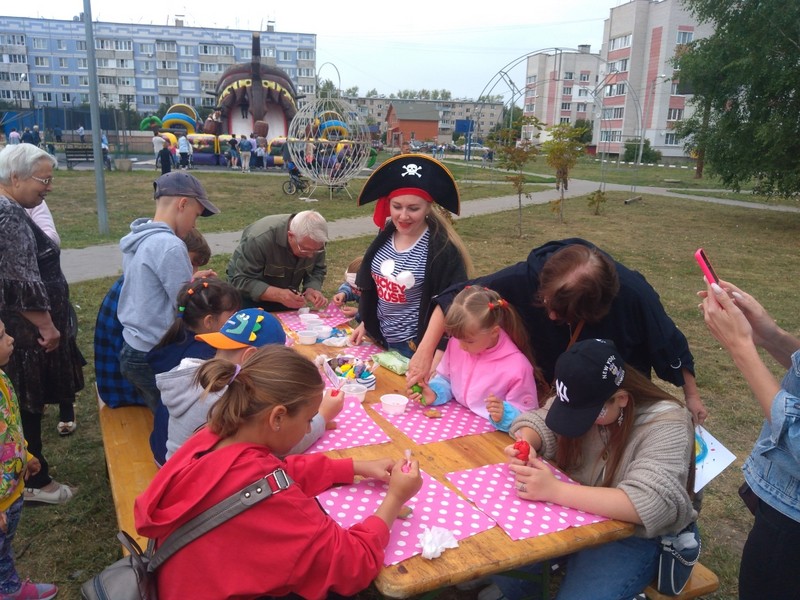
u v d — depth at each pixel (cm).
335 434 235
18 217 289
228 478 154
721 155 1680
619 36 5875
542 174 3334
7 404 231
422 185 301
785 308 795
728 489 379
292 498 154
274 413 159
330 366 301
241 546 150
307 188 1989
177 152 2777
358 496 193
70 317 343
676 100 5525
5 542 236
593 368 189
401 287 314
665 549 207
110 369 320
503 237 1273
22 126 3778
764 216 1738
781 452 167
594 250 221
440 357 304
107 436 294
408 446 230
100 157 1108
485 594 263
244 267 403
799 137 1494
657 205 1964
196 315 254
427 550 165
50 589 266
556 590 253
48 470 354
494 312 243
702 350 620
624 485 190
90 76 1078
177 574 154
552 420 196
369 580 158
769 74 1484
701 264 182
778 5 1430
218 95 3444
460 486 202
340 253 1032
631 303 228
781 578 172
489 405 243
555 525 183
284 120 3478
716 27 1628
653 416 202
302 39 7781
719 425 461
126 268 288
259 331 225
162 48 7575
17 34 7231
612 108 6047
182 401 216
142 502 157
